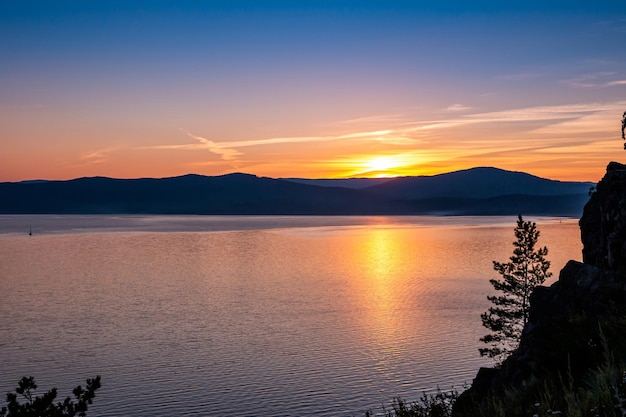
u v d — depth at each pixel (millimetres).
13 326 102125
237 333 93688
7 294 145000
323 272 185625
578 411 6684
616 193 26906
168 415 53531
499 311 43375
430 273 176625
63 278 178375
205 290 149375
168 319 108188
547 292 18672
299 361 73875
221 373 68938
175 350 81875
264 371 69375
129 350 82312
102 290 151625
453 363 70188
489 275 168500
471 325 93812
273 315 110500
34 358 78125
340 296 133625
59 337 92125
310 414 53594
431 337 85438
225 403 57312
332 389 61125
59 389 63062
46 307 124438
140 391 61719
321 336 89438
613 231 25766
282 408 55406
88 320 107875
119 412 54688
